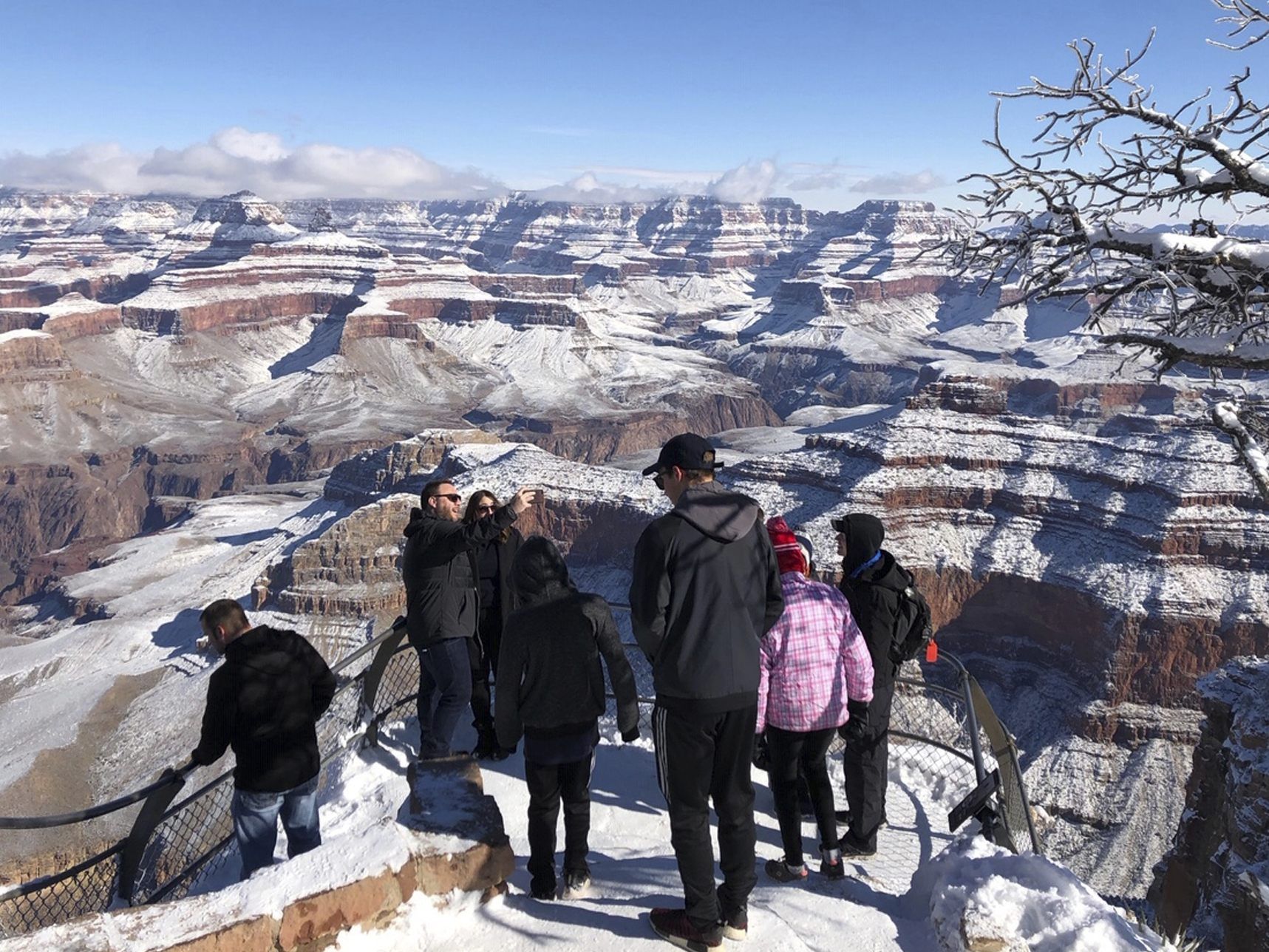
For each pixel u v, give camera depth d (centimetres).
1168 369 974
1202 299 919
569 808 716
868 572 836
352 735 1091
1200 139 838
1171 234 866
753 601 615
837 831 938
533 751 695
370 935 611
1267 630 10138
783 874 788
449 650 962
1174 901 2522
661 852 824
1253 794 1991
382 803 971
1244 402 944
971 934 600
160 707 11688
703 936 625
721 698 600
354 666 7862
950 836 962
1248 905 1672
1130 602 10688
